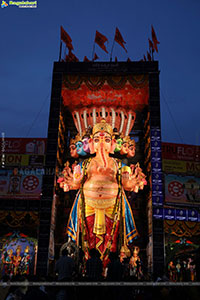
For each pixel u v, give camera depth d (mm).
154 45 28031
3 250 25016
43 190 23391
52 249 23359
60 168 27250
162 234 22312
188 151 27875
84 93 28172
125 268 17500
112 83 26391
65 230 26656
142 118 29766
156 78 26016
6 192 25828
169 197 26266
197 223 25969
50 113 25359
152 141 24531
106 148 25594
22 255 25125
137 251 24203
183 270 23641
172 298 8039
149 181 25672
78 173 25250
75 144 26984
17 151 26875
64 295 8477
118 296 8711
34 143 27109
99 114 28891
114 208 24094
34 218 25312
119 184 24984
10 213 25453
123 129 28547
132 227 24438
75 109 29078
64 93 28000
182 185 26797
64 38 28219
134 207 27562
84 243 23312
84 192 24531
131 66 26391
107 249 23125
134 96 28609
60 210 27172
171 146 27688
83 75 26359
